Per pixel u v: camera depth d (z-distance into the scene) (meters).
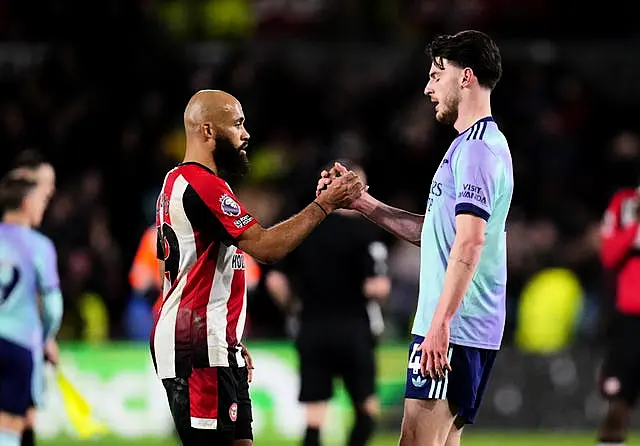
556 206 53.44
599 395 43.66
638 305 31.31
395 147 53.25
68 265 44.38
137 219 51.06
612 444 31.81
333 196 18.72
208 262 18.36
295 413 41.06
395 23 60.88
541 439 41.50
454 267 17.19
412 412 18.05
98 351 40.66
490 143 17.70
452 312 17.16
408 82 56.94
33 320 25.28
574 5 61.62
